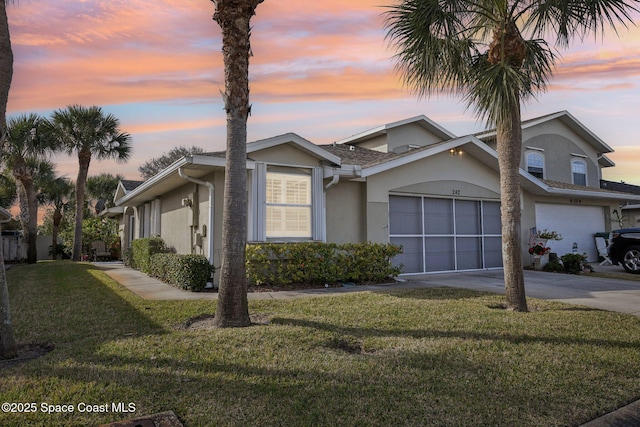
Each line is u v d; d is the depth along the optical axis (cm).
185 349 446
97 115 1961
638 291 891
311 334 510
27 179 1983
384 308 670
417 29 664
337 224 1097
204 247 984
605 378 387
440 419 304
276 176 980
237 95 570
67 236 2494
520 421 304
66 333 513
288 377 375
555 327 560
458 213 1314
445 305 698
